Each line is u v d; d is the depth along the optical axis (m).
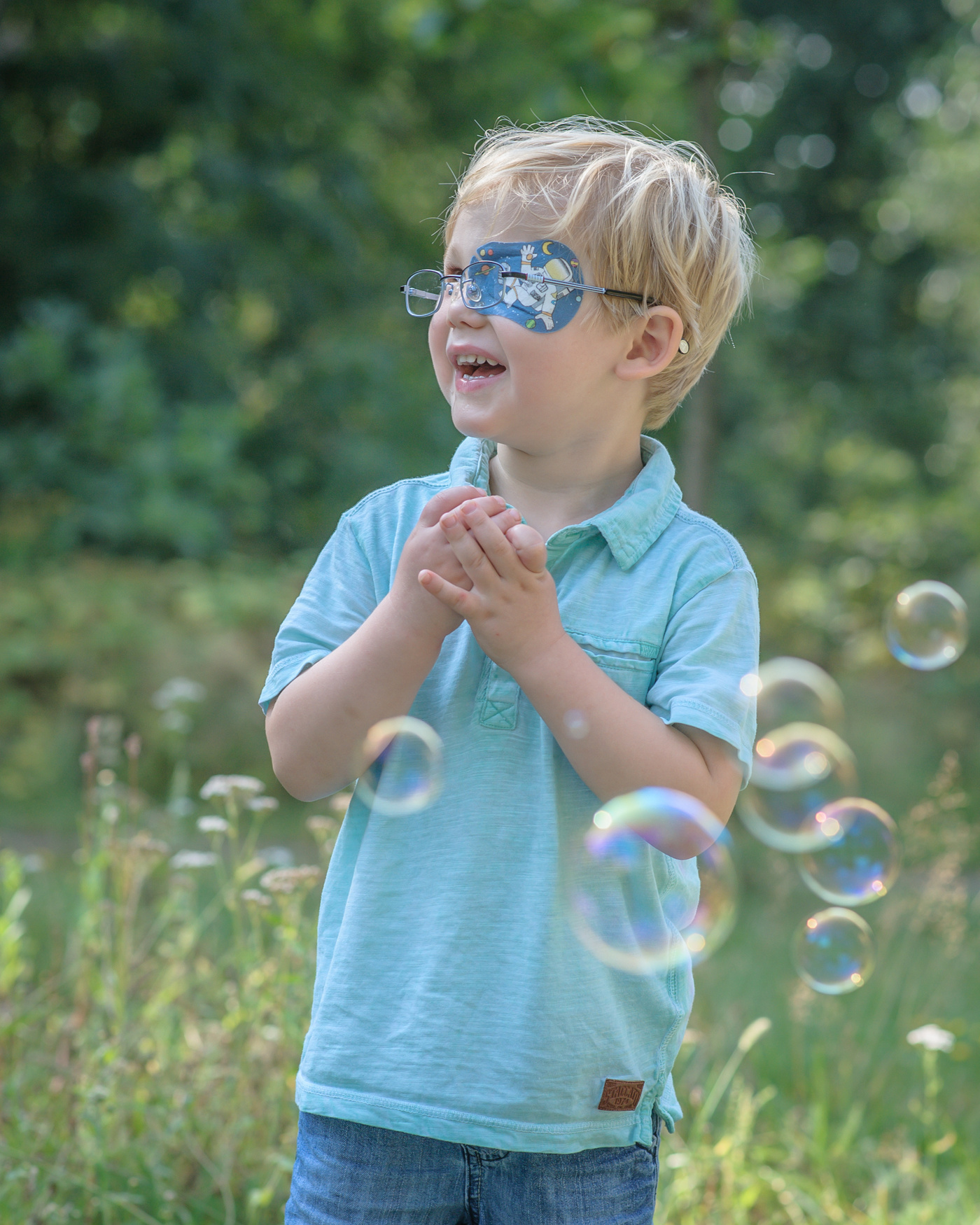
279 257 13.50
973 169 17.14
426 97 14.39
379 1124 1.44
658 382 1.68
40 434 10.00
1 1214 2.14
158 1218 2.24
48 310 10.80
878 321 17.75
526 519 1.65
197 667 7.95
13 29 12.62
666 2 5.35
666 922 1.54
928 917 3.91
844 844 2.16
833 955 2.17
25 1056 2.65
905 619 2.43
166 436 10.67
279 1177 2.33
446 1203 1.48
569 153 1.59
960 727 9.77
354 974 1.50
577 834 1.49
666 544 1.62
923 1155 2.92
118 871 2.90
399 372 13.98
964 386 18.38
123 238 12.37
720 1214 2.50
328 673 1.50
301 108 13.62
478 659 1.56
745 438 17.05
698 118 5.51
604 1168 1.48
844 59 16.89
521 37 5.63
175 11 12.36
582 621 1.55
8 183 12.75
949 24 16.36
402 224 14.98
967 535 14.42
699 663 1.52
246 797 2.73
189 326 12.84
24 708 7.71
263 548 11.52
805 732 2.06
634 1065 1.50
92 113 13.09
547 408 1.55
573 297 1.52
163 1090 2.55
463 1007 1.44
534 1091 1.42
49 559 9.10
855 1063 3.25
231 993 2.70
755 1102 3.00
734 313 1.78
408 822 1.53
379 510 1.75
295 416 13.28
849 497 17.22
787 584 15.12
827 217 18.11
